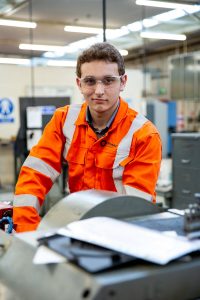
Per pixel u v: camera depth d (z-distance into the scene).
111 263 0.63
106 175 1.18
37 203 1.16
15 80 6.98
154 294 0.62
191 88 7.55
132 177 1.11
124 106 1.20
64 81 7.40
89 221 0.80
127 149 1.16
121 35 6.33
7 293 0.73
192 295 0.67
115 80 1.10
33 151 1.25
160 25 6.00
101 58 1.07
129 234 0.73
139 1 4.50
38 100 4.36
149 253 0.65
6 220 1.20
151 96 8.80
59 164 1.27
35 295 0.67
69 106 1.29
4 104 6.01
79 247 0.70
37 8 5.21
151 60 9.23
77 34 6.54
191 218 0.73
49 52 8.01
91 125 1.21
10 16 5.56
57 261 0.66
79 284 0.61
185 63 7.64
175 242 0.70
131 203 0.89
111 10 4.98
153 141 1.14
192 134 3.48
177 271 0.65
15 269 0.74
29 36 6.77
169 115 7.96
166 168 5.03
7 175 5.65
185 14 5.25
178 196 3.52
